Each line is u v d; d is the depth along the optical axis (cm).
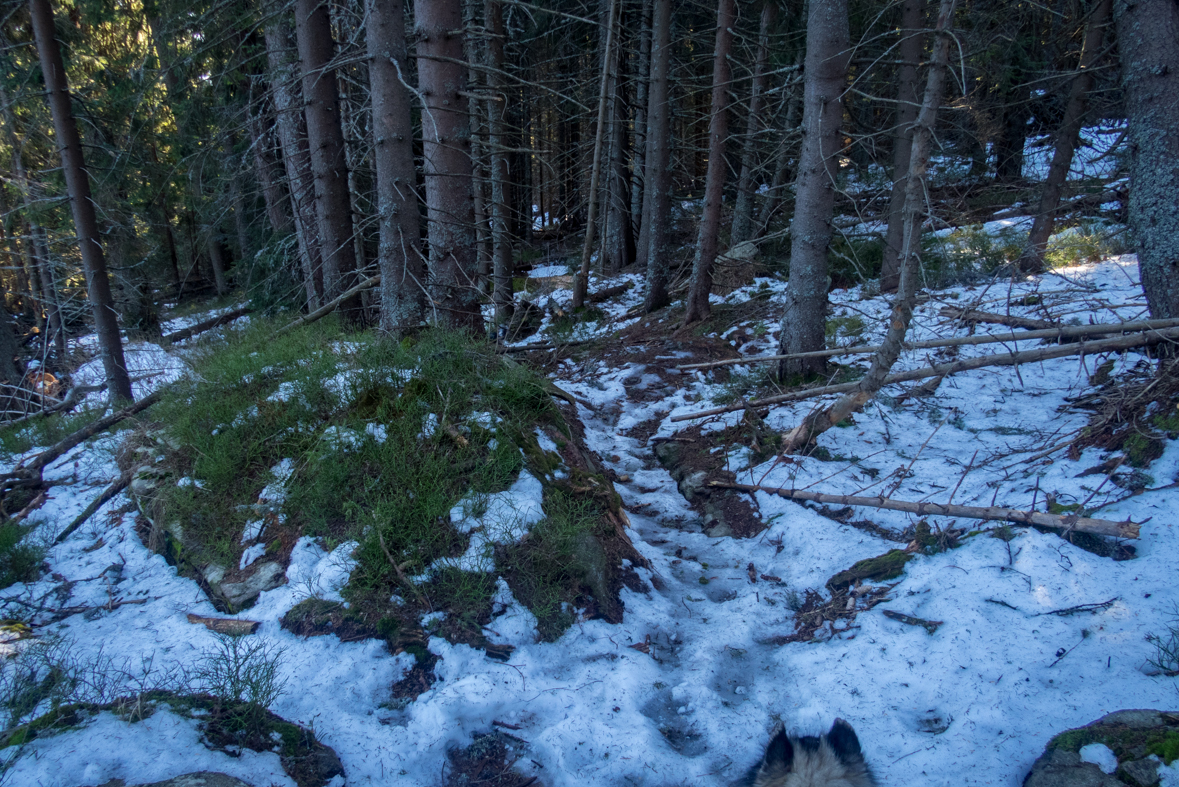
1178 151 540
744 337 1016
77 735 272
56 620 427
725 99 1055
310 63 870
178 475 519
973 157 1504
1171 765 258
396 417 516
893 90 1259
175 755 269
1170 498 413
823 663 381
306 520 453
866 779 253
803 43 1309
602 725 336
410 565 414
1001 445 575
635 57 1666
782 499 562
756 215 1543
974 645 361
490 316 1143
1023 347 769
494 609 403
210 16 911
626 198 1866
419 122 852
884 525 502
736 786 304
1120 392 531
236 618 408
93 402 921
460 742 331
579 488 499
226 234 1883
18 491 603
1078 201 1129
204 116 1120
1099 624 351
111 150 1013
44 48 793
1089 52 960
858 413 693
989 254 1098
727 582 485
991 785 282
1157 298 565
